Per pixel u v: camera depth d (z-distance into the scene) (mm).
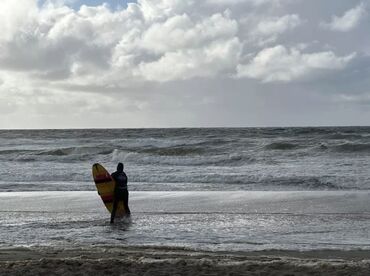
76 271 6980
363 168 26750
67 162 34406
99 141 58938
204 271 6984
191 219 13156
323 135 57406
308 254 8969
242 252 9156
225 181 23062
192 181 23391
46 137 73375
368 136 51625
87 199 17156
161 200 16766
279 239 10500
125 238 10797
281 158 33562
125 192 13781
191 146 43594
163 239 10633
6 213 14570
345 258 8594
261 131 74938
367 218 13055
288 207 15016
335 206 15078
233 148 40938
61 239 10750
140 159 34344
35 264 7387
